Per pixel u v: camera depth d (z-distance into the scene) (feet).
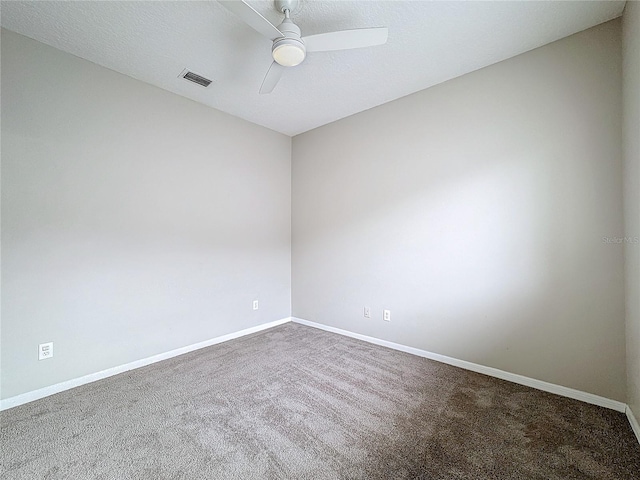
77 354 7.49
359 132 10.75
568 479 4.56
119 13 6.00
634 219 5.47
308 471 4.71
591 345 6.56
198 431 5.69
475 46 7.06
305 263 12.75
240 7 4.81
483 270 8.02
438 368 8.41
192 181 9.82
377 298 10.37
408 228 9.51
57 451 5.16
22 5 5.77
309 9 5.91
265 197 12.21
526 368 7.41
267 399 6.82
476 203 8.11
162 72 8.20
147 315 8.79
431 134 8.94
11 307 6.59
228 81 8.67
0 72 6.42
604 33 6.30
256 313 11.89
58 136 7.18
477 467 4.78
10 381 6.57
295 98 9.69
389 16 6.11
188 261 9.76
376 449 5.19
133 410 6.40
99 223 7.85
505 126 7.61
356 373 8.12
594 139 6.44
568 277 6.81
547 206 7.04
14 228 6.62
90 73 7.67
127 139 8.34
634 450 5.13
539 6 5.83
